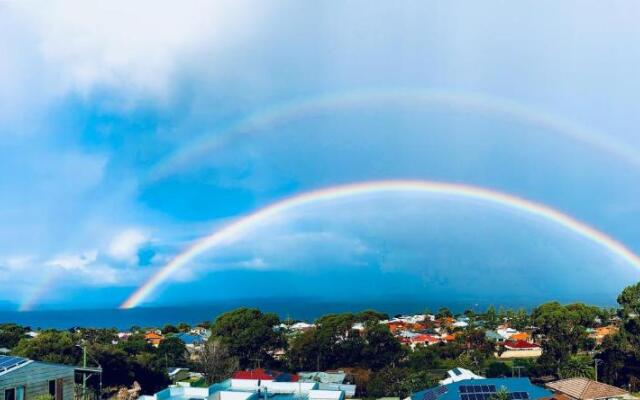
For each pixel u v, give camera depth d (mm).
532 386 47750
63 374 40781
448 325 175625
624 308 67625
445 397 46344
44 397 34969
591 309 126562
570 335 80750
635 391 62625
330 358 90812
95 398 47812
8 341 85562
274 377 60938
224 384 44875
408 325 181375
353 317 115125
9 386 35531
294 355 92750
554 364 74438
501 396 44719
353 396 56156
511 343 111562
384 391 65000
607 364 66875
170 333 151750
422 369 76938
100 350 62500
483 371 79938
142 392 64250
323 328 96188
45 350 58188
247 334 90500
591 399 46312
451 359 93625
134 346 90812
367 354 89312
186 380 77000
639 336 64312
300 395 43125
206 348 81375
